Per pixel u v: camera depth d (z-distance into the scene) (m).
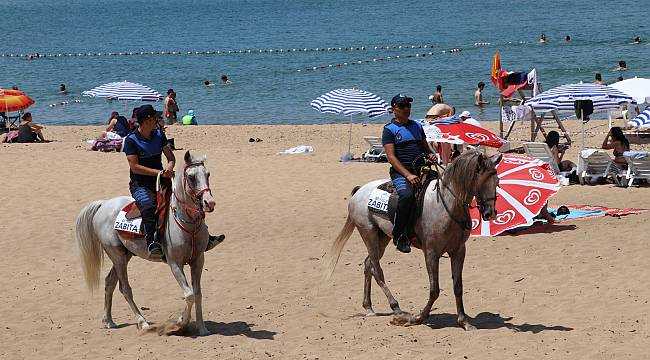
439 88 33.59
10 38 90.81
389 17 98.50
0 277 13.09
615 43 61.28
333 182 19.66
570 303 10.62
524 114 25.12
